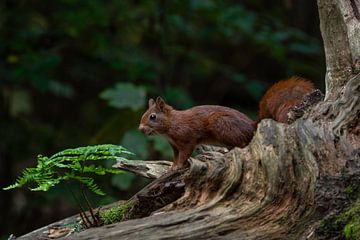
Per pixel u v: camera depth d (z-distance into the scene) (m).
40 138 17.73
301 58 19.36
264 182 6.01
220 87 21.58
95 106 19.34
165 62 17.42
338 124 6.20
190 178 6.50
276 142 6.12
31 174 6.55
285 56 17.81
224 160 6.53
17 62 16.08
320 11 7.22
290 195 5.82
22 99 18.69
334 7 7.11
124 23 17.22
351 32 7.01
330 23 7.14
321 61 18.95
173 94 15.24
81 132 18.44
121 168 8.27
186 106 15.22
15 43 15.94
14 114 18.48
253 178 6.12
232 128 8.12
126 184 12.00
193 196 6.43
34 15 17.20
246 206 5.98
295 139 6.11
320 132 6.09
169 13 17.00
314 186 5.64
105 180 14.81
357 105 6.27
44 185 6.35
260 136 6.28
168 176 7.04
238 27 16.77
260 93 17.56
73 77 19.97
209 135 8.40
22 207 17.62
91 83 20.55
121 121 13.30
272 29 17.98
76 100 20.62
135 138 12.34
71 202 14.20
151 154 13.25
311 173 5.74
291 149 6.02
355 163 5.75
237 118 8.19
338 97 6.70
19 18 16.56
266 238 5.62
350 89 6.39
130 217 6.83
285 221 5.70
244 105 21.61
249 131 8.10
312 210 5.61
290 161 5.93
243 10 17.05
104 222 6.99
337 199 5.51
